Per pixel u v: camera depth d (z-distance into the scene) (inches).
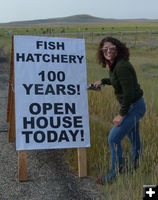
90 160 155.3
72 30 2817.4
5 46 1026.1
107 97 250.7
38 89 147.9
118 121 126.2
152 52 906.7
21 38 150.6
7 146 181.8
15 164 156.3
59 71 152.8
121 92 128.8
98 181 136.6
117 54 126.6
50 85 150.0
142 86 295.4
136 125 137.9
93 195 125.7
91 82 293.3
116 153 131.5
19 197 123.0
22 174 137.5
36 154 171.2
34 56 150.5
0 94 332.8
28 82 147.1
